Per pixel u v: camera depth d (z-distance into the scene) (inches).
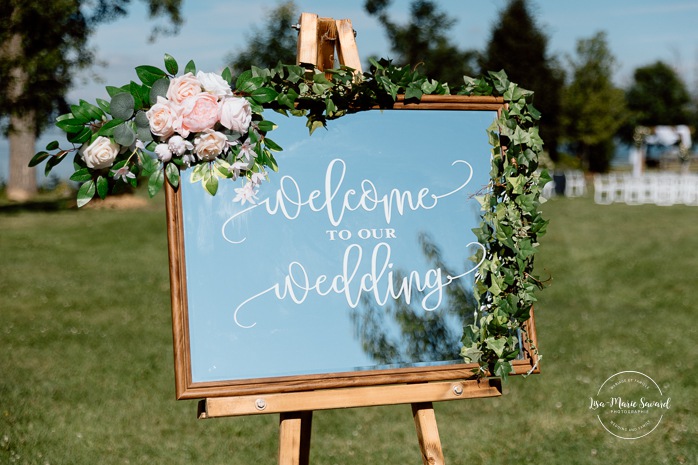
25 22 781.9
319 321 113.8
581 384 235.3
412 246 119.2
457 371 117.7
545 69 1268.5
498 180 122.5
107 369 251.6
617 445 188.5
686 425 199.9
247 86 111.3
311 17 127.0
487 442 192.7
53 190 1020.5
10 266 450.9
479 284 119.9
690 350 271.1
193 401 224.1
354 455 186.5
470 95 124.0
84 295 372.8
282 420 113.2
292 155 115.4
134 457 181.9
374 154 119.1
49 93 805.2
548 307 350.3
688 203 1005.2
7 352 268.4
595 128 1699.1
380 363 115.3
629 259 491.5
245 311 111.0
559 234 629.0
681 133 1787.6
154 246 542.3
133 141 106.6
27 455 178.2
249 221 112.6
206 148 107.9
